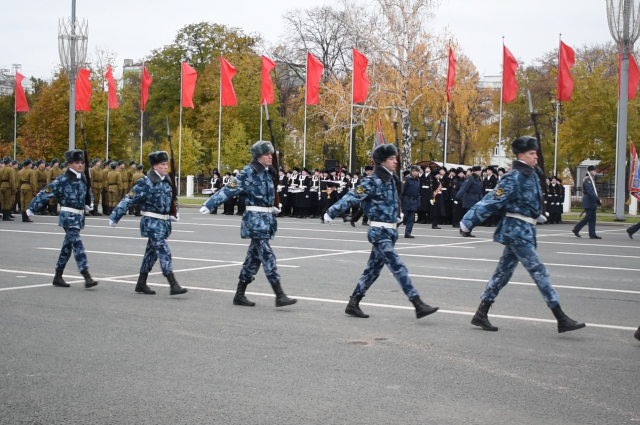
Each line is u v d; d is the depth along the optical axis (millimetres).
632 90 30969
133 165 30203
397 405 5230
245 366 6250
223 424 4824
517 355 6691
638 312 8883
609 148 41938
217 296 9797
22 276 11508
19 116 69438
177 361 6406
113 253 14711
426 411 5105
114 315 8453
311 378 5898
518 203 7590
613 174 44312
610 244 18125
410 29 41062
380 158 8258
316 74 34406
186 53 63625
